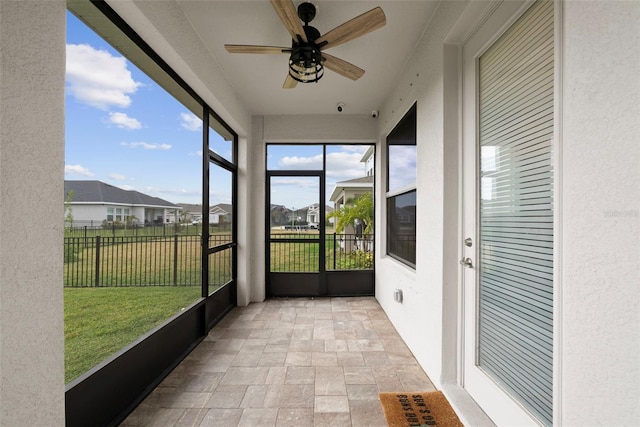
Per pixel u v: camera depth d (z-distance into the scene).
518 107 1.40
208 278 2.99
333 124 4.25
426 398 1.86
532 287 1.30
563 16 1.01
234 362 2.36
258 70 2.96
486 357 1.68
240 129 3.79
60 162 1.07
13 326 0.91
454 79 1.95
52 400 1.04
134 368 1.87
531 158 1.30
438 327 1.98
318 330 3.03
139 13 1.59
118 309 1.81
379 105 3.92
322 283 4.37
